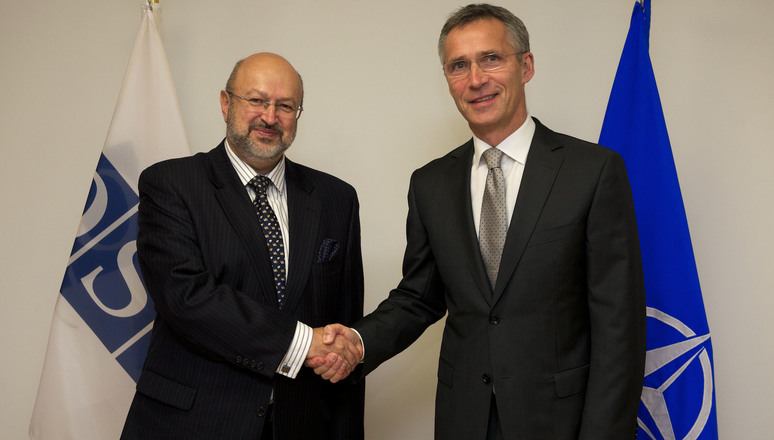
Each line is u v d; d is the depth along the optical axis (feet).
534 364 5.17
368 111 8.37
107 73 8.47
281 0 8.42
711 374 6.57
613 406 4.94
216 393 5.43
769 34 7.70
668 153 6.84
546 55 8.11
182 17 8.49
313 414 5.82
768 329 7.65
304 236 5.94
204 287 5.37
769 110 7.69
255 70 5.90
